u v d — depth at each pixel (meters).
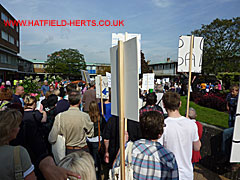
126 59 1.49
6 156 1.33
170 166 1.43
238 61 28.19
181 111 8.20
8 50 36.03
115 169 1.57
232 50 27.69
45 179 1.07
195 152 2.51
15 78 39.78
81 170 1.08
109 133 2.63
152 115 1.60
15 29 39.16
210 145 3.71
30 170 1.37
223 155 3.42
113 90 1.73
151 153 1.47
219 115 6.38
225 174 3.41
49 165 1.09
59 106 4.07
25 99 3.05
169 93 2.15
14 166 1.32
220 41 28.05
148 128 1.56
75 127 2.61
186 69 3.09
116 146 2.61
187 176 2.00
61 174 1.03
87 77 7.57
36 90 10.70
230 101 4.29
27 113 2.97
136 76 1.35
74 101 2.71
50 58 58.00
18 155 1.35
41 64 64.31
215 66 28.64
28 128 2.40
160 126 1.57
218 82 17.70
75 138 2.66
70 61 56.75
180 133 1.99
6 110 1.57
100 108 4.52
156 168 1.42
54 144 2.62
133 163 1.49
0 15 30.70
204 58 29.33
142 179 1.43
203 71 30.14
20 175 1.33
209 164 3.74
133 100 1.41
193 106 8.75
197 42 3.12
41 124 3.60
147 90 6.42
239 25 27.11
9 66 35.47
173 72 47.34
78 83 10.64
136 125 2.54
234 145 2.15
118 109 1.65
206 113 6.87
